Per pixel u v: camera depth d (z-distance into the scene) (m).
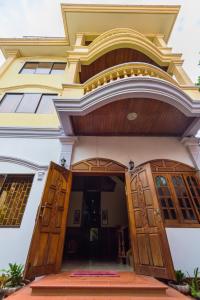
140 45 5.70
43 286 2.30
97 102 3.94
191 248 3.60
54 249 3.41
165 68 6.12
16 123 5.36
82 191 8.02
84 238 6.96
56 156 4.76
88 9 6.75
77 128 4.78
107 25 7.09
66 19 6.97
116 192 7.89
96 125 4.68
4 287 2.81
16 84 6.50
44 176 4.46
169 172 4.52
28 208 4.08
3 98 6.09
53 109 5.82
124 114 4.34
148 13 6.80
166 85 3.91
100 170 4.49
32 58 7.76
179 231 3.78
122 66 4.50
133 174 4.23
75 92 4.58
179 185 4.36
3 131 5.08
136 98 3.93
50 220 3.46
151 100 3.97
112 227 7.09
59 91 6.34
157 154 4.77
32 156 4.78
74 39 7.48
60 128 5.06
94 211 7.91
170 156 4.75
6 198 4.31
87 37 7.21
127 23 7.05
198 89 4.78
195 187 4.34
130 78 3.91
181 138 4.96
